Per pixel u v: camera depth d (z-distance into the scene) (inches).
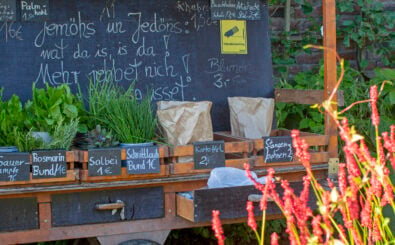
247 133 139.9
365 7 204.2
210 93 148.9
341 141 171.6
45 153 106.8
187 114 125.5
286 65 203.5
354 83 183.6
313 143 127.4
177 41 146.5
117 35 141.3
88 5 139.1
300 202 68.8
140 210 115.8
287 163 124.4
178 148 115.6
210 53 149.4
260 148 121.9
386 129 168.7
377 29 203.2
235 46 151.7
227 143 119.5
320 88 183.2
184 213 114.2
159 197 117.0
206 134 127.2
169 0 145.6
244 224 165.2
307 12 201.9
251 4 153.6
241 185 111.0
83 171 109.7
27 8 134.4
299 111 180.2
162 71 144.8
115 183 111.9
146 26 143.8
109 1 140.6
